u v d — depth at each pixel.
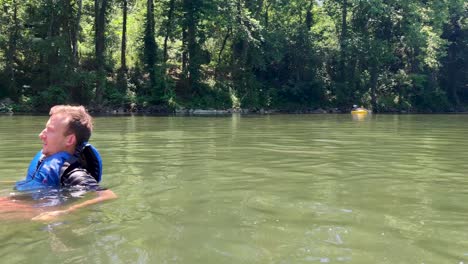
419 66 34.94
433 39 33.41
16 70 24.22
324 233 2.41
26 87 23.80
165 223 2.55
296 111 29.97
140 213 2.76
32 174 3.52
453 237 2.36
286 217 2.73
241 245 2.19
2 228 2.39
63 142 3.44
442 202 3.19
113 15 31.75
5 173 4.26
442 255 2.08
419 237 2.36
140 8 31.12
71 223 2.51
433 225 2.59
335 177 4.20
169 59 30.83
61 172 3.33
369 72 34.59
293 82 32.06
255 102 29.55
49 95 22.81
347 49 31.97
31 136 8.26
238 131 10.17
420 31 32.34
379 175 4.34
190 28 27.31
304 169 4.67
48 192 3.16
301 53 32.03
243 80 30.47
